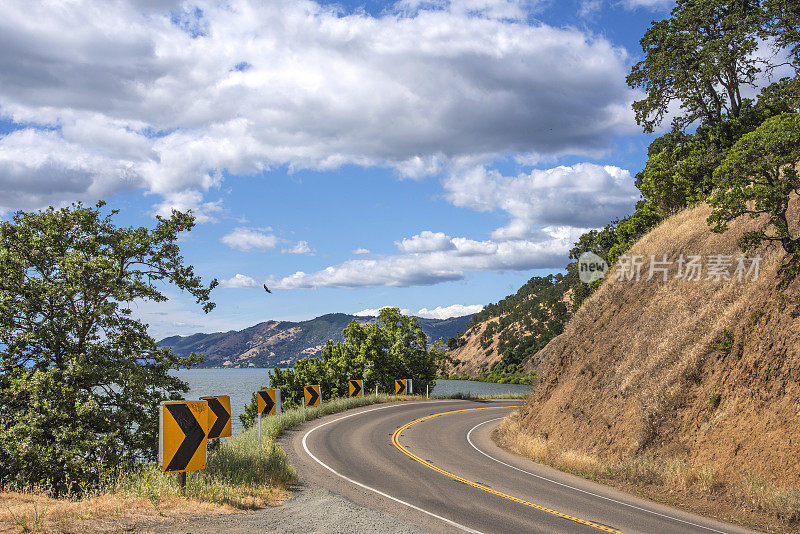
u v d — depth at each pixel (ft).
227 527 26.05
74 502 27.99
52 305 52.31
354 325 176.96
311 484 41.16
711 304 62.03
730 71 118.21
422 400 135.64
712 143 113.39
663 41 124.16
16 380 46.85
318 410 93.50
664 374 58.39
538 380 90.17
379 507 34.76
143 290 54.90
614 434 59.00
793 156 50.06
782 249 58.08
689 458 47.93
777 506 36.96
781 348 46.01
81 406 46.60
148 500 29.07
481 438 76.64
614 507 38.93
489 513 34.71
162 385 53.42
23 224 53.98
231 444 53.42
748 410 45.93
